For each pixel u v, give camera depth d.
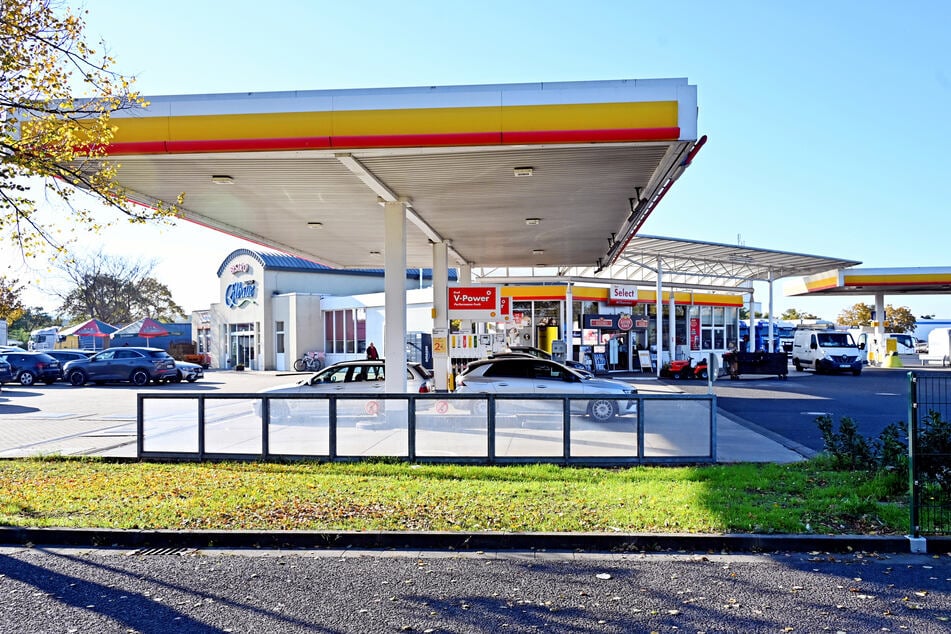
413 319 38.03
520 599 5.35
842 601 5.27
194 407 11.33
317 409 11.07
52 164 9.38
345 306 42.28
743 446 12.31
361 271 49.72
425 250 21.48
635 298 37.97
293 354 43.62
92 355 35.12
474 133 9.82
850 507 7.59
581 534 6.73
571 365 23.08
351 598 5.39
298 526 7.11
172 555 6.60
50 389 29.44
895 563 6.22
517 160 10.88
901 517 7.18
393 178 12.05
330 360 43.38
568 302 33.41
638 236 27.00
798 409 18.62
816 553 6.54
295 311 43.47
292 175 11.83
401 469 10.23
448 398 10.86
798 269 37.88
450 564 6.25
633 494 8.39
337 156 10.47
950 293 46.69
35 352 32.88
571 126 9.74
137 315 63.81
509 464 10.71
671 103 9.68
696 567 6.12
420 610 5.14
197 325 52.59
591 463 10.66
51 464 11.02
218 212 15.13
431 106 9.86
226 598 5.41
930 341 45.25
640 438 10.69
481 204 14.27
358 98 9.93
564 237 18.75
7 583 5.80
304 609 5.17
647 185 12.65
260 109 10.04
